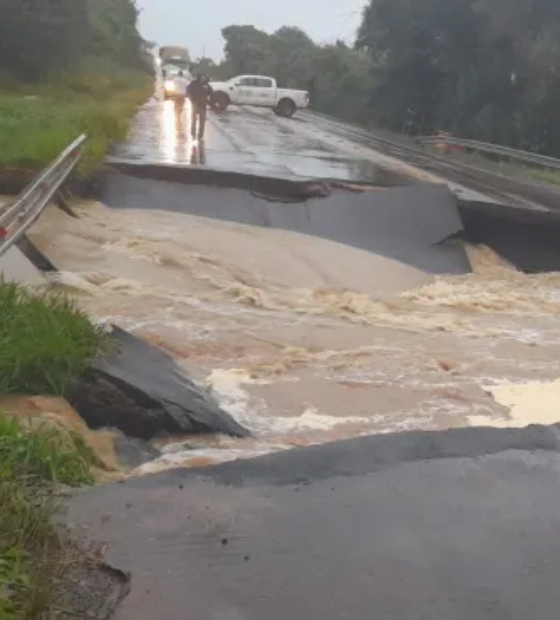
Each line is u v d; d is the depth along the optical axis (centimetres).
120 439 675
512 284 1465
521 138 3719
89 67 4966
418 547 449
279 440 716
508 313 1264
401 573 424
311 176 1842
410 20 4531
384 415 798
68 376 696
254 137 2856
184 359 916
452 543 455
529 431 614
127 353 800
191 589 403
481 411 820
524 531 470
